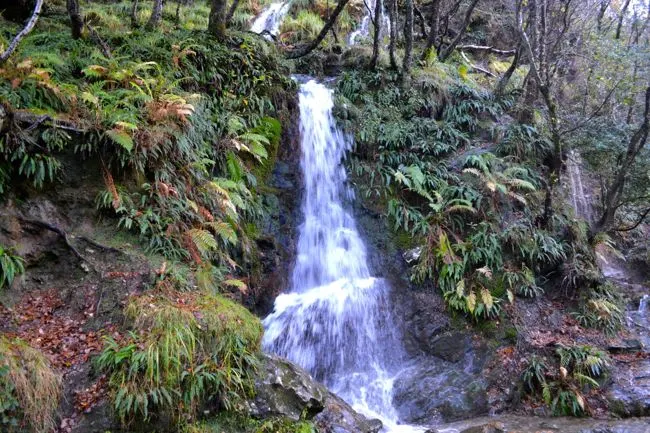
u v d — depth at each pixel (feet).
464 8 55.26
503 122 36.17
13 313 16.93
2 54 19.54
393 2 39.58
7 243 18.08
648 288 34.50
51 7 36.81
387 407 23.08
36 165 19.07
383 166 32.48
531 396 22.94
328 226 30.73
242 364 17.29
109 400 14.67
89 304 17.81
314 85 34.68
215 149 26.02
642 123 31.94
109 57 25.31
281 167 30.42
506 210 29.99
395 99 36.32
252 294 25.12
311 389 18.22
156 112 21.83
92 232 20.13
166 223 21.17
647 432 19.15
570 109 37.99
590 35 38.09
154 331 16.11
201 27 47.16
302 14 54.08
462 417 21.98
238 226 25.39
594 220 38.52
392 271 28.91
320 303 25.91
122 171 21.38
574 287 28.53
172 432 15.16
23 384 13.83
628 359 24.71
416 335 26.37
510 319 25.86
